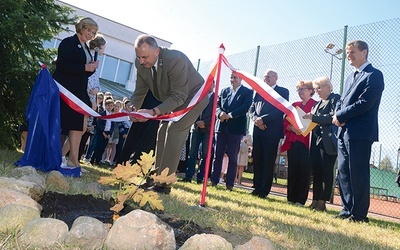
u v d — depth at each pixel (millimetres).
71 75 4020
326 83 4742
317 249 1974
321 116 4035
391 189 10492
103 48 4535
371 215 5625
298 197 5219
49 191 2301
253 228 2297
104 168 6707
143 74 3488
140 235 1407
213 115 2996
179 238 1786
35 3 6207
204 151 6633
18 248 1288
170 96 3301
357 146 3596
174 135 3510
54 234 1401
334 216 3908
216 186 6121
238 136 5891
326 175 4684
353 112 3539
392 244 2504
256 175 5691
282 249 1833
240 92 5953
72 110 4004
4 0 4988
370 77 3566
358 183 3582
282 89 5688
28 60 5562
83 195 2326
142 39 3105
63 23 6105
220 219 2389
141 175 1977
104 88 18922
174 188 4312
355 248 2152
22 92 5500
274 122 5473
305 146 5219
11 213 1500
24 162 3598
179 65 3238
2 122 5574
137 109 3867
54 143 3682
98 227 1460
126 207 2209
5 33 5082
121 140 7992
